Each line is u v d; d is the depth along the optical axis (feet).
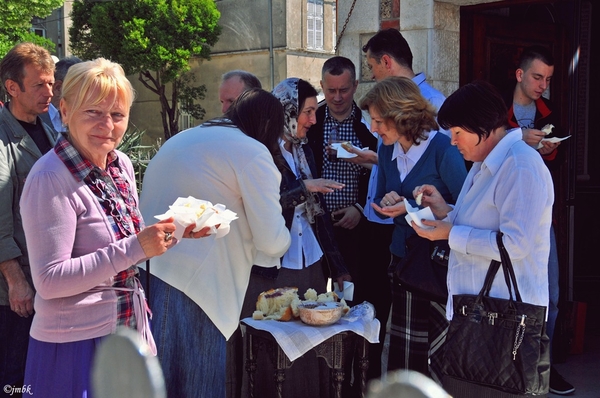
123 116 8.39
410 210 10.14
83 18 107.65
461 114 9.32
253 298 12.37
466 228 9.36
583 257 25.18
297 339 10.72
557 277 14.47
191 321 10.10
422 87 14.30
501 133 9.52
